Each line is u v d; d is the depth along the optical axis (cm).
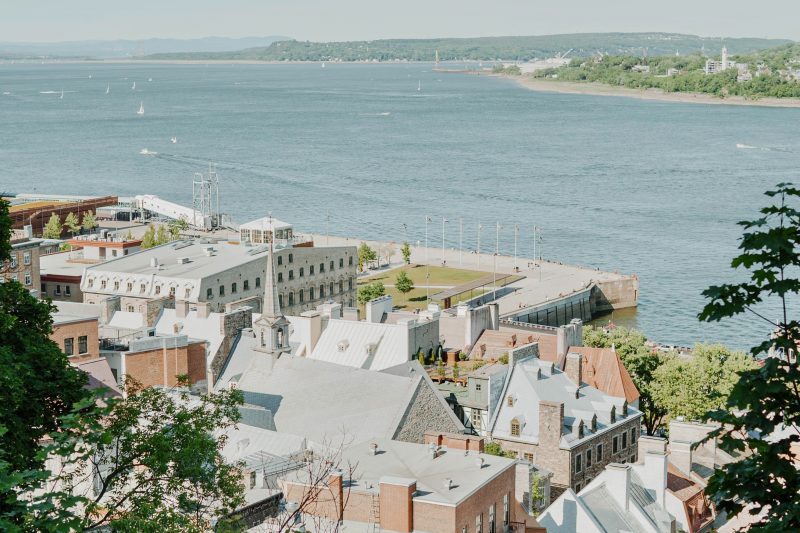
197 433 6456
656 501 10975
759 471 4025
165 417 6662
